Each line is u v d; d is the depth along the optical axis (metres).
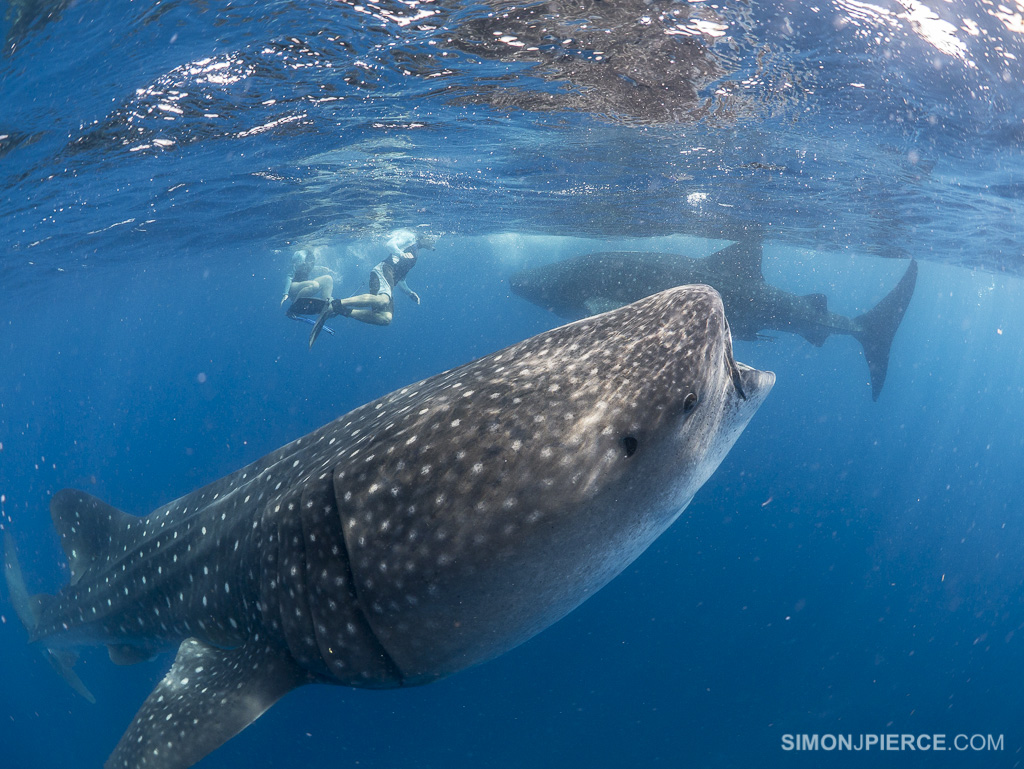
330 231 23.34
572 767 10.05
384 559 2.76
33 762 11.62
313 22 6.09
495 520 2.63
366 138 10.87
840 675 12.74
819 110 8.45
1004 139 8.94
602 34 6.35
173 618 4.20
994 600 18.34
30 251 18.75
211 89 7.94
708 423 2.97
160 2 5.63
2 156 9.46
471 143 11.17
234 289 47.03
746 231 19.12
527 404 2.78
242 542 3.50
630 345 2.90
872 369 15.97
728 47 6.57
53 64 6.61
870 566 19.28
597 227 20.98
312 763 10.20
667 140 10.45
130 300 41.09
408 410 3.07
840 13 5.82
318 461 3.34
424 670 2.97
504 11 5.88
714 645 13.59
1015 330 57.94
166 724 3.23
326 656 3.01
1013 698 12.36
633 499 2.77
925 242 19.50
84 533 5.55
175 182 13.27
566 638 13.70
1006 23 5.79
